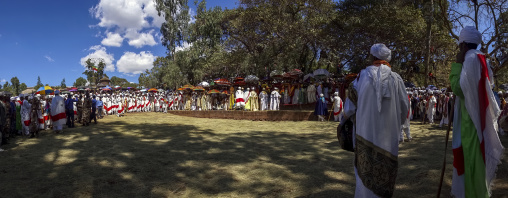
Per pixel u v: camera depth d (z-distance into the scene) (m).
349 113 2.89
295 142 8.44
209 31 35.31
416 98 15.50
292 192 4.12
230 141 8.70
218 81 22.84
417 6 27.09
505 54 20.05
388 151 2.57
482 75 2.51
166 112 24.25
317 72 19.86
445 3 22.28
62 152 7.23
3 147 8.30
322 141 8.53
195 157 6.47
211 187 4.45
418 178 4.48
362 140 2.65
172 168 5.55
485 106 2.49
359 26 24.78
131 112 24.11
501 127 7.64
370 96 2.64
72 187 4.54
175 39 40.94
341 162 5.83
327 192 4.06
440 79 25.62
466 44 2.66
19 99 11.79
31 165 5.98
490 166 2.48
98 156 6.64
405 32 22.97
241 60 30.25
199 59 35.41
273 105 18.72
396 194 3.85
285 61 26.83
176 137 9.64
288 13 27.53
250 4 28.06
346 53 26.20
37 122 10.38
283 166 5.59
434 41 23.36
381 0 24.27
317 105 15.12
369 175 2.59
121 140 8.98
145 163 5.95
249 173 5.14
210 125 14.12
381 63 2.75
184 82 36.84
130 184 4.65
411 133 9.81
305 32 25.27
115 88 33.44
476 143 2.49
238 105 19.11
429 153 6.27
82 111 13.66
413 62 26.33
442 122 11.44
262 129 12.15
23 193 4.33
